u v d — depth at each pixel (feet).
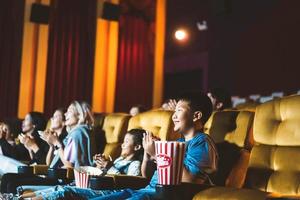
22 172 9.63
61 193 7.16
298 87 21.62
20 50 20.58
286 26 22.45
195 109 7.16
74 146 10.12
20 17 20.70
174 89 29.94
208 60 26.84
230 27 25.61
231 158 7.64
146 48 24.16
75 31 22.11
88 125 10.92
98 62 22.40
